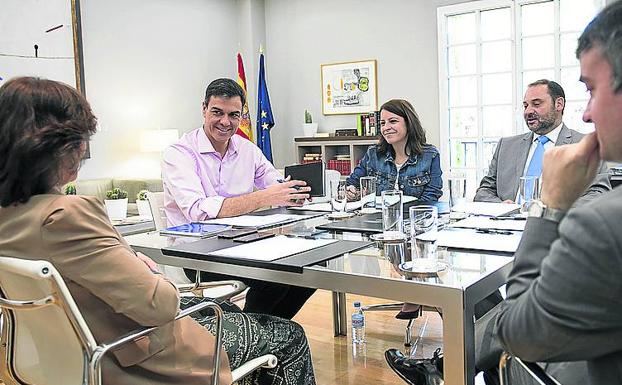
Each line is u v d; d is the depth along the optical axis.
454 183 2.22
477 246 1.66
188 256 1.74
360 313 2.91
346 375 2.44
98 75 5.52
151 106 5.97
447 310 1.29
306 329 3.01
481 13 5.34
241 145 2.79
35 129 1.16
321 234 1.95
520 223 1.99
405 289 1.35
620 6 0.75
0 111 1.17
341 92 6.27
